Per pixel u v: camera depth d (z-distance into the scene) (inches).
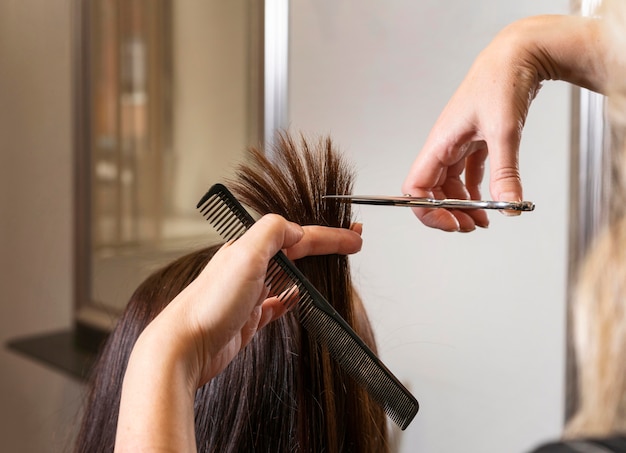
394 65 37.3
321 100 40.3
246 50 42.6
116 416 25.0
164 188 47.6
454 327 38.1
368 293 40.3
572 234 33.6
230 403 22.2
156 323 16.7
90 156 51.5
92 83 51.0
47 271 54.5
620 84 23.6
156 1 47.3
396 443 39.8
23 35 54.5
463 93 24.2
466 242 37.1
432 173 25.3
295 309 22.0
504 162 22.8
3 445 58.9
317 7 39.6
